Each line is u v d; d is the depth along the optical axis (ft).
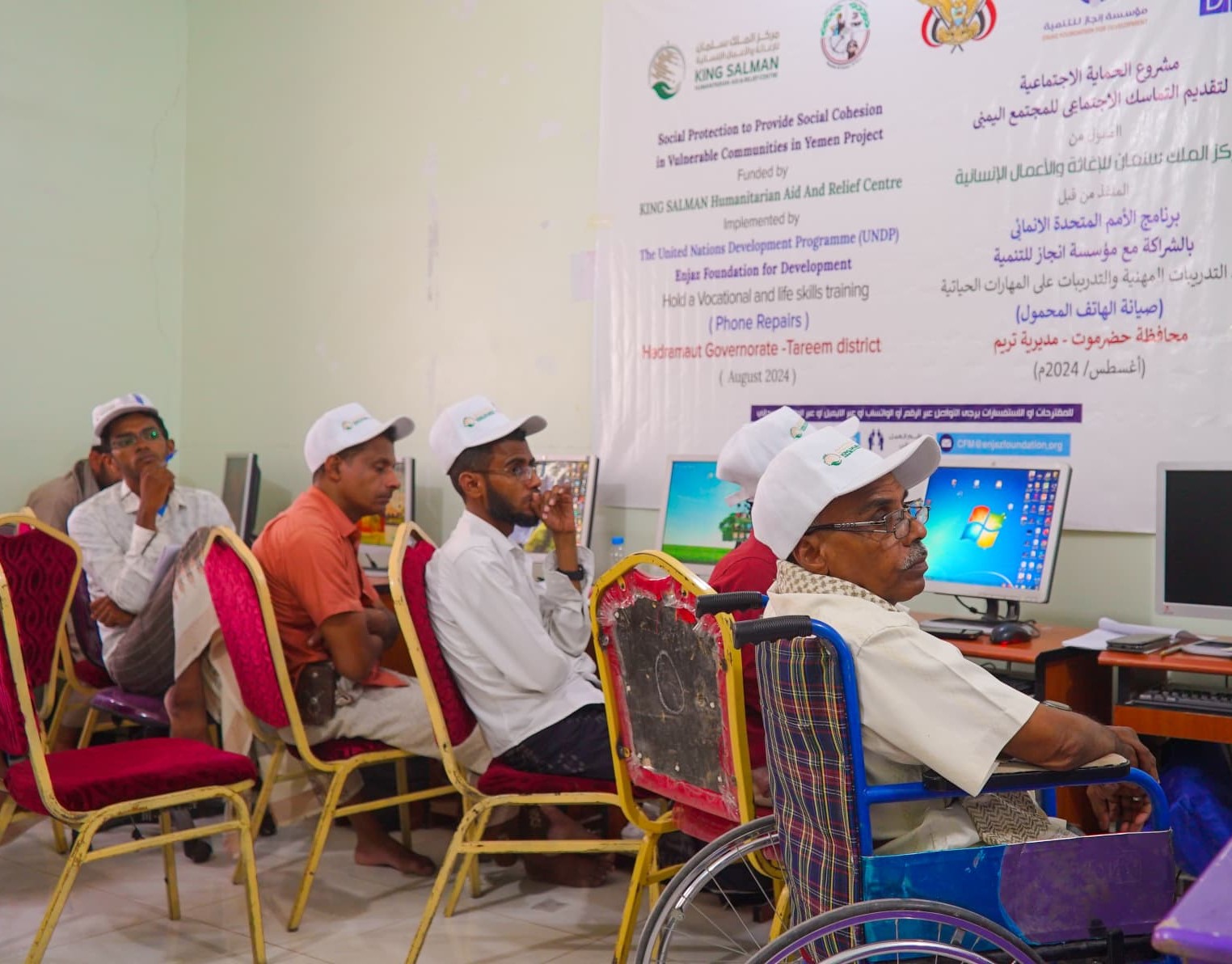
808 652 5.09
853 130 11.91
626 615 6.97
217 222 17.79
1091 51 10.57
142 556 12.29
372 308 15.96
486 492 9.60
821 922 4.73
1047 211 10.82
